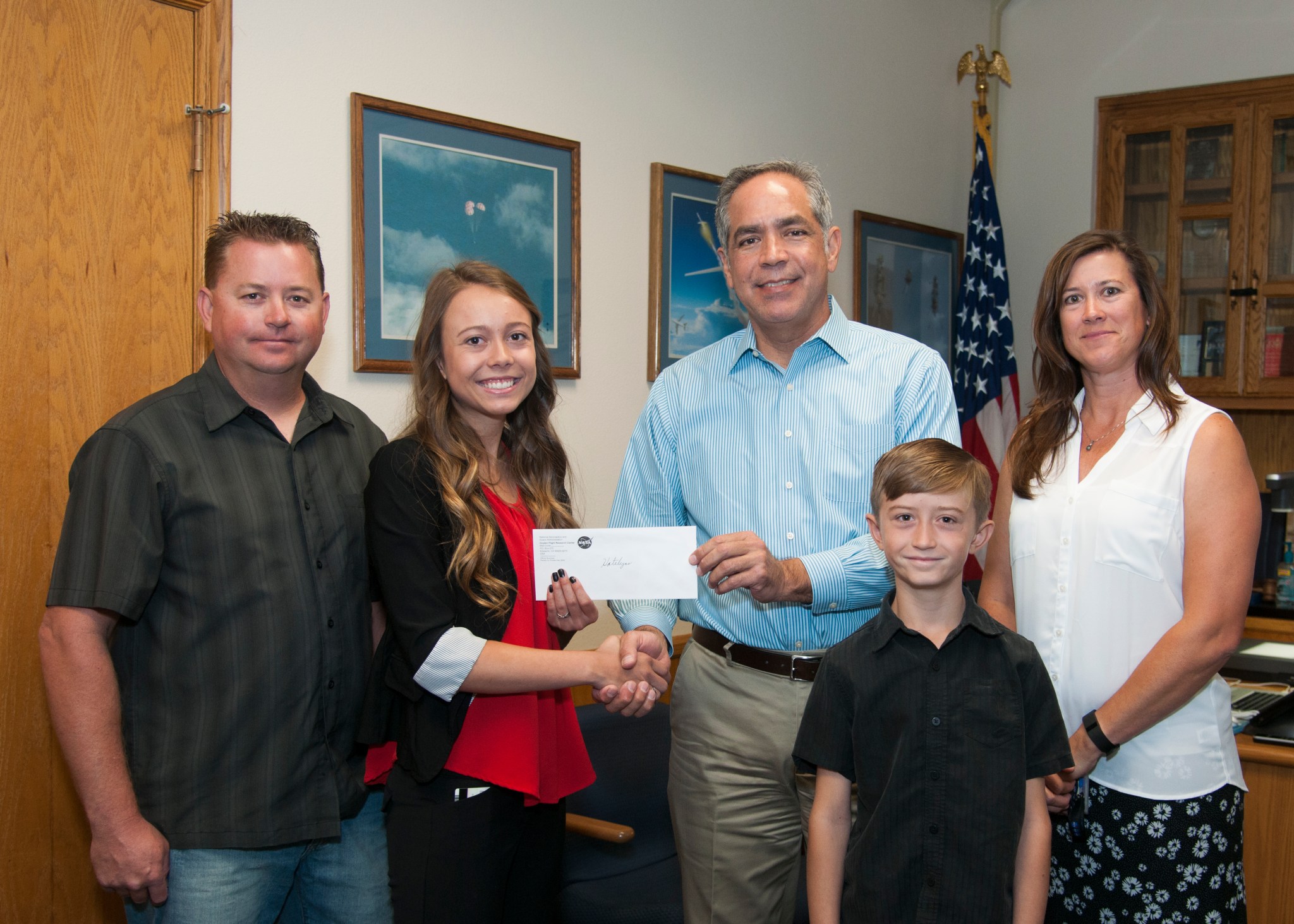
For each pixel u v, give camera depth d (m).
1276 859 1.88
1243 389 4.00
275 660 1.50
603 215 3.06
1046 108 4.52
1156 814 1.54
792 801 1.69
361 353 2.49
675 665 3.28
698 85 3.36
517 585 1.50
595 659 1.44
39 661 2.03
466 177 2.70
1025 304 4.60
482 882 1.41
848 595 1.58
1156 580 1.58
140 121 2.12
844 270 3.97
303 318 1.55
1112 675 1.60
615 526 1.92
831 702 1.43
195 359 2.22
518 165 2.81
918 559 1.36
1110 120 4.36
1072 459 1.71
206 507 1.48
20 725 2.01
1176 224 4.18
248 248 1.52
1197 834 1.54
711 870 1.72
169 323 2.18
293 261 1.54
